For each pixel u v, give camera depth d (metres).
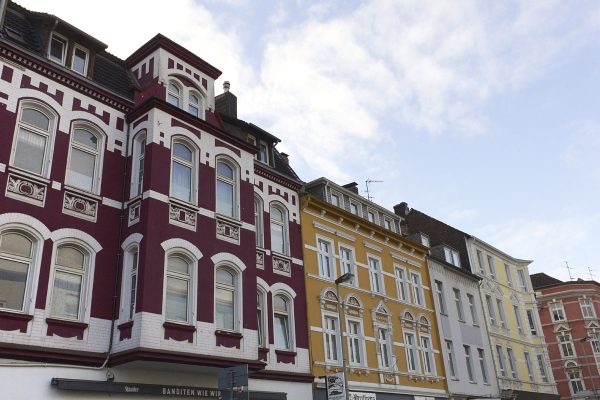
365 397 21.59
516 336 36.41
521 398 32.94
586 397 51.00
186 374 15.60
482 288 35.00
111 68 17.77
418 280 28.81
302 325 20.39
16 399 12.14
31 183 13.99
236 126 21.20
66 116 15.38
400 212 41.12
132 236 15.12
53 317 13.41
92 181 15.62
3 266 13.10
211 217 16.77
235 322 16.41
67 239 14.31
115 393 13.91
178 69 18.53
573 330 53.75
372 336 23.58
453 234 36.91
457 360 28.84
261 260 19.69
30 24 16.22
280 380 18.64
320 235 23.12
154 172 15.54
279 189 21.92
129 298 14.65
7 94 14.21
